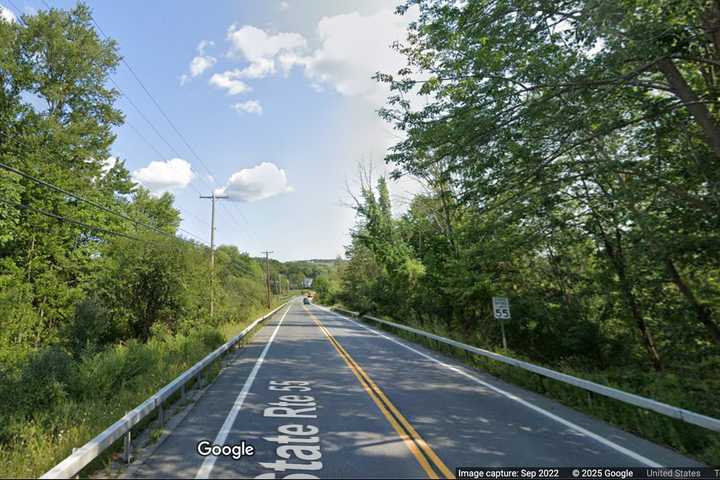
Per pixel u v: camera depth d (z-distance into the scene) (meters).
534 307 18.23
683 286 12.57
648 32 7.48
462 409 8.02
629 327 16.86
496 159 10.45
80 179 28.42
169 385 7.48
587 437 6.41
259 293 63.94
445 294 23.09
